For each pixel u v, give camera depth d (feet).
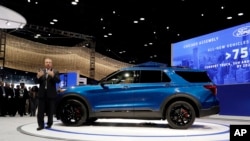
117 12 56.03
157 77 24.22
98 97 24.16
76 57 81.46
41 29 64.18
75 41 81.15
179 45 54.90
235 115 42.14
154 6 52.75
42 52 72.59
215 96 24.03
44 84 22.38
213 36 47.42
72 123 24.45
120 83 24.40
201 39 49.80
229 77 44.39
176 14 56.08
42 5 53.06
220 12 54.19
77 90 24.43
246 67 41.68
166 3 51.37
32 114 42.60
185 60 53.11
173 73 24.21
